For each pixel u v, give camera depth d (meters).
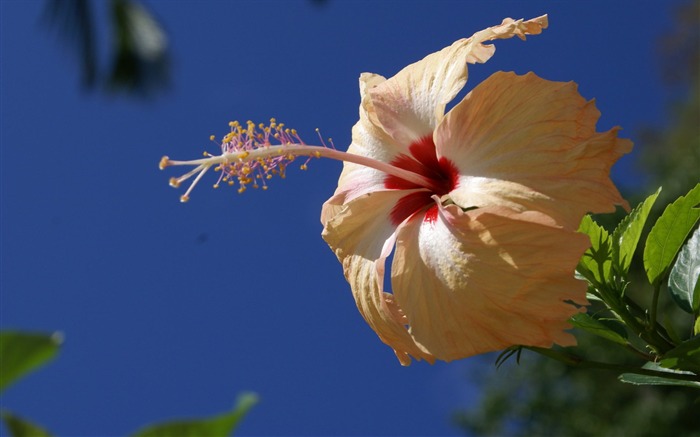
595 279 0.70
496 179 0.68
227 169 0.73
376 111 0.74
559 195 0.67
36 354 0.37
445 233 0.68
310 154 0.73
